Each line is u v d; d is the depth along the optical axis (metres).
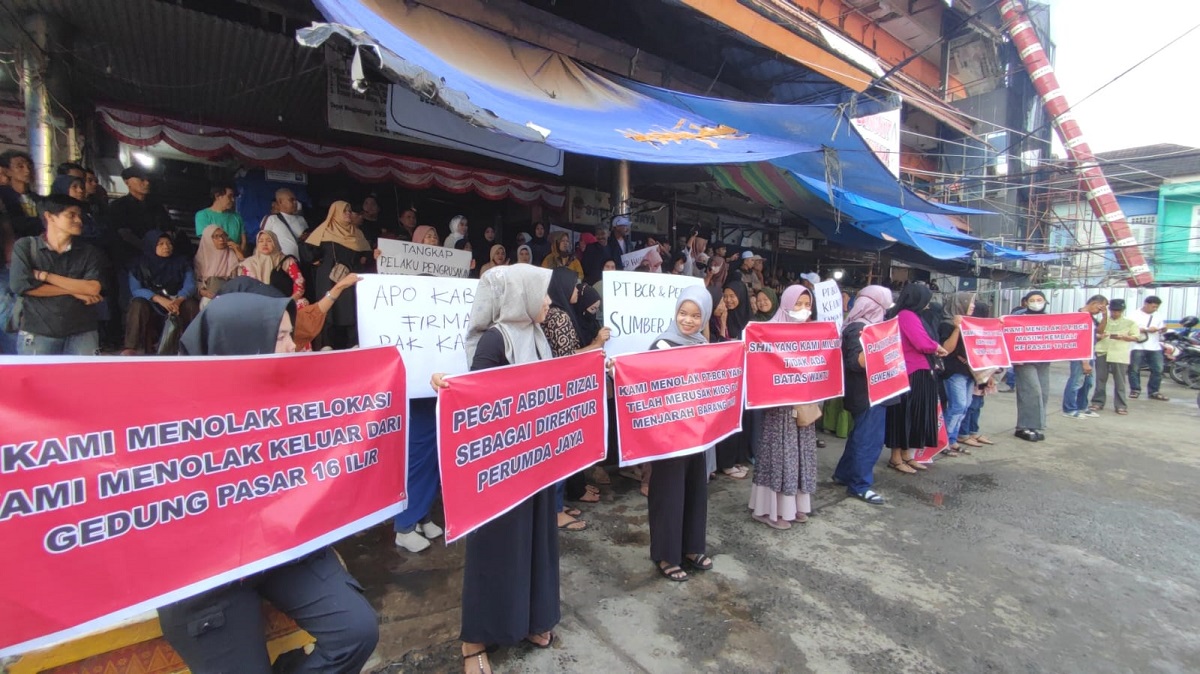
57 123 4.41
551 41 5.90
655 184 9.08
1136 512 4.46
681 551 3.22
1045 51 17.61
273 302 1.86
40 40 4.15
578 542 3.71
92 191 4.52
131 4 4.07
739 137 5.52
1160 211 19.95
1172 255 19.58
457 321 3.55
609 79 6.08
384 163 7.12
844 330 4.58
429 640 2.64
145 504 1.50
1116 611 3.08
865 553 3.66
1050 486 5.02
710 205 11.65
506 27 5.50
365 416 2.03
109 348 4.39
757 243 13.14
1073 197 18.11
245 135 6.37
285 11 4.42
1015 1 15.55
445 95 2.73
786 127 5.80
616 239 7.11
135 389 1.48
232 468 1.66
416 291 3.43
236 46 4.74
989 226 16.81
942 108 12.38
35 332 3.33
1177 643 2.81
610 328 4.02
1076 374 8.16
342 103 5.15
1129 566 3.59
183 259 4.37
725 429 3.46
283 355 1.79
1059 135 16.17
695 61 7.65
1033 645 2.76
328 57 4.82
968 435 6.43
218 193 4.74
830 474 5.25
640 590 3.14
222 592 1.65
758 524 4.07
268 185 6.82
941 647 2.71
